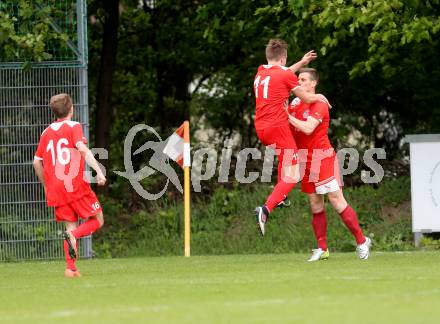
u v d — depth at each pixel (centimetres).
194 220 6650
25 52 5503
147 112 8106
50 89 5584
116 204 6881
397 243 6078
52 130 3894
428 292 3070
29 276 4128
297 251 6266
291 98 6550
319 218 4628
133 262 4959
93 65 7888
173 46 7994
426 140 5912
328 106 4409
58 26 5600
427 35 5966
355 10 6003
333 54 7031
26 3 5491
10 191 5553
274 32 7212
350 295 3009
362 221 6469
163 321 2495
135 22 8006
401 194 6662
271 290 3188
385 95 7519
